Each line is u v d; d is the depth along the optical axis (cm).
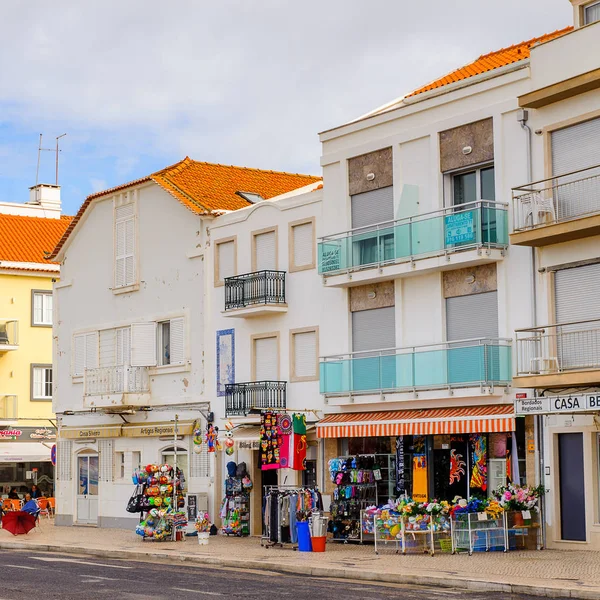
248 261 3509
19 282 5425
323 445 3175
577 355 2567
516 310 2731
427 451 2906
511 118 2766
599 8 2702
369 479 2942
